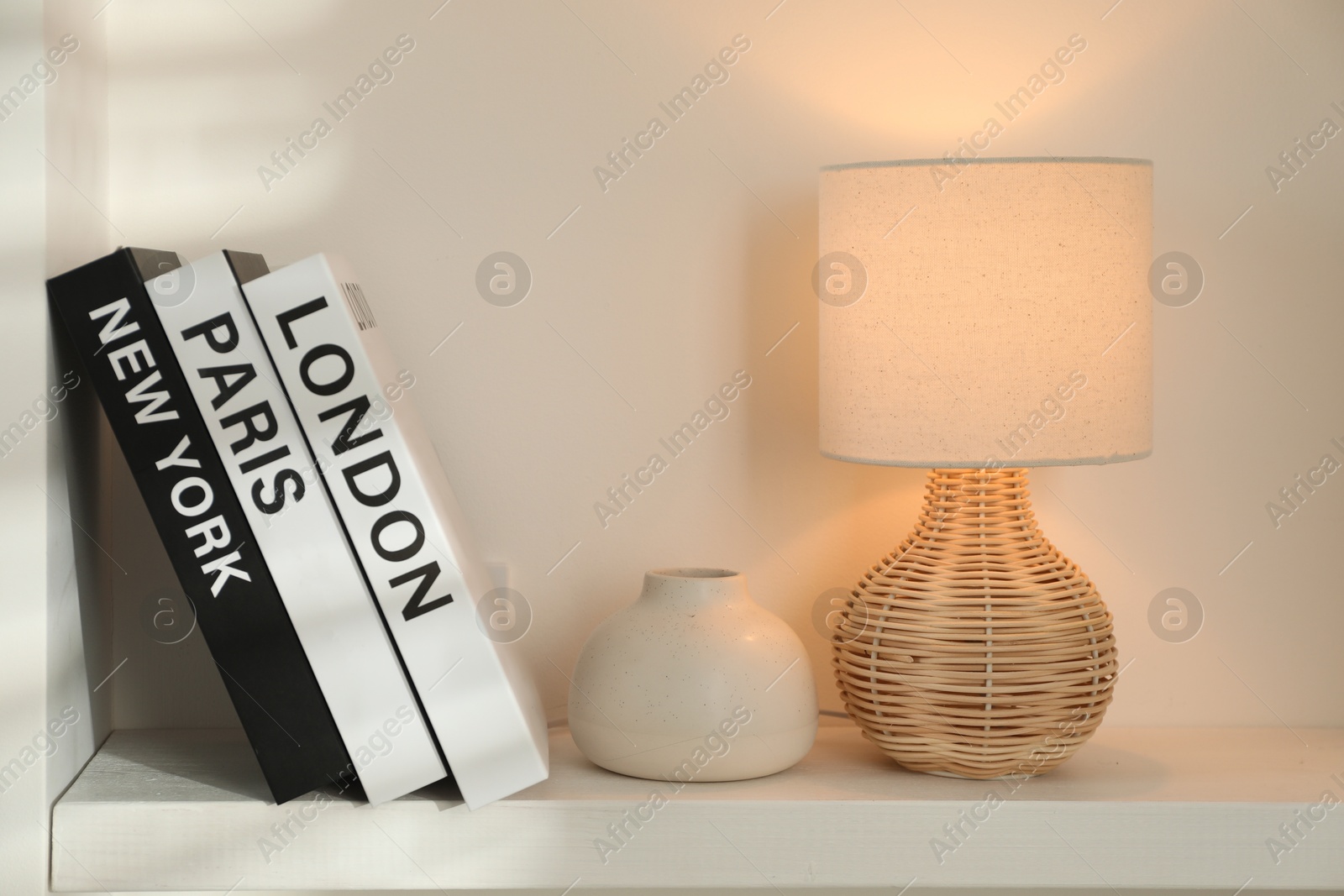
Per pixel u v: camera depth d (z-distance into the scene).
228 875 0.93
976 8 1.18
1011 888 1.17
